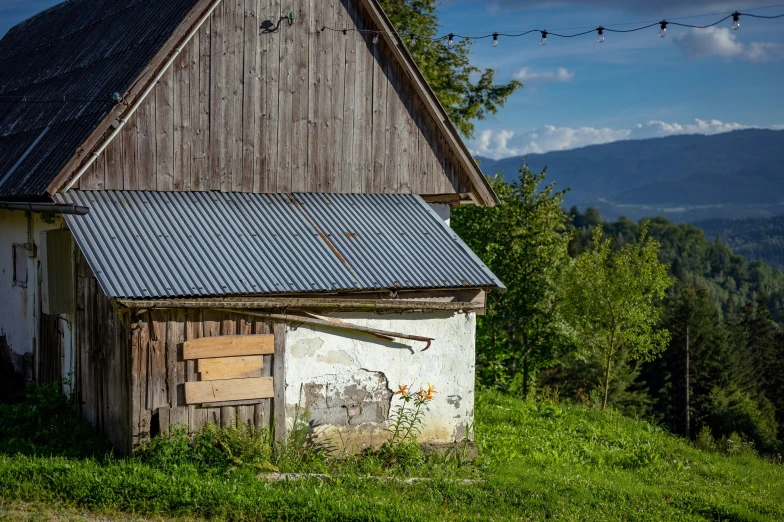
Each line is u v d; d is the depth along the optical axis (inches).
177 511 320.8
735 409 1802.4
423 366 457.4
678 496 462.9
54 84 573.3
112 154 446.0
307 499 342.0
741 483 568.4
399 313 449.7
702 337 2023.9
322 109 514.9
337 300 424.2
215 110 477.7
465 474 440.8
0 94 665.0
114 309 389.4
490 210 1151.6
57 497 316.5
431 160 557.3
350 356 436.5
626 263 976.3
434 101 549.6
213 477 362.6
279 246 445.7
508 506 386.3
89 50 575.5
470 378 471.8
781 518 460.8
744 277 6358.3
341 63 520.4
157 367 384.2
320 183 515.2
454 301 464.1
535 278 1118.4
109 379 404.5
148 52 477.4
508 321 1130.0
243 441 396.2
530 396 869.8
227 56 480.7
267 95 495.2
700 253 6417.3
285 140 502.3
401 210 521.7
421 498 381.1
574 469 508.1
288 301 409.7
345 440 435.2
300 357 422.3
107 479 329.7
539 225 1125.1
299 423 421.4
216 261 415.5
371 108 532.4
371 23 530.3
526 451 550.9
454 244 494.0
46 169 446.0
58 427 420.8
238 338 403.2
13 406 457.7
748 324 2755.9
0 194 466.9
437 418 463.2
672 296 2485.2
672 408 1996.8
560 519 371.6
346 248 461.4
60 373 467.5
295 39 504.1
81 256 434.3
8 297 541.6
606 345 1047.0
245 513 325.4
